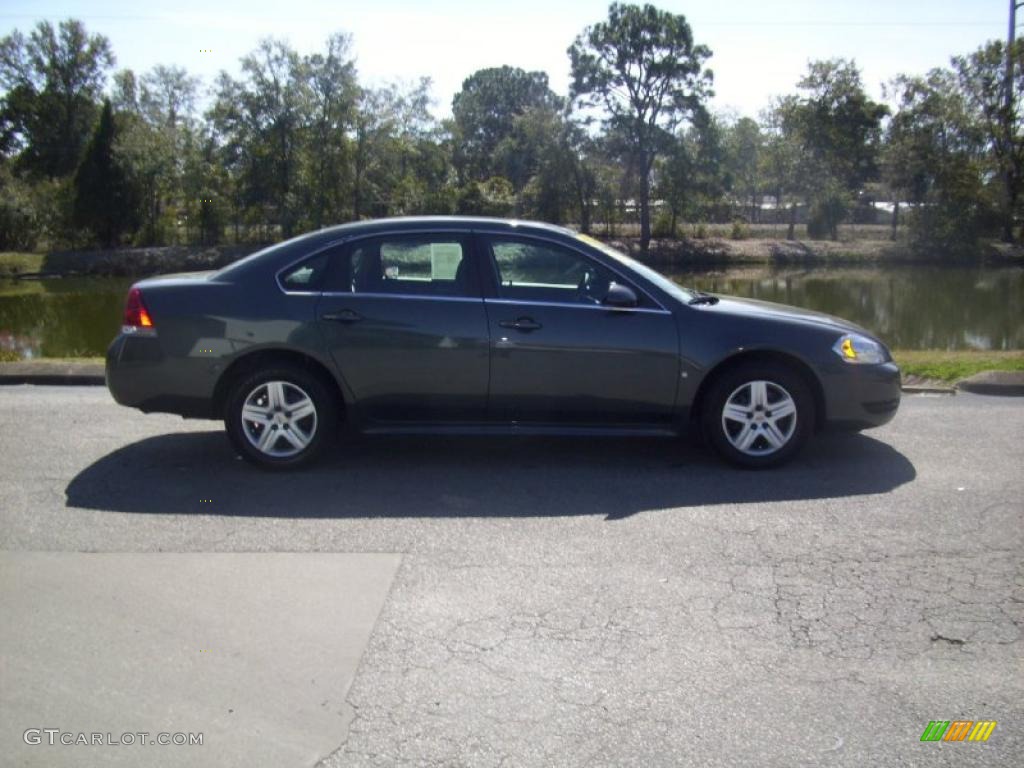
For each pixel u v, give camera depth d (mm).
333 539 5020
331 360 6105
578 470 6293
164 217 58062
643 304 6188
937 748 3188
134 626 4016
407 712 3391
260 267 6223
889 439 7051
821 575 4535
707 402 6242
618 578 4508
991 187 56875
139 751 3174
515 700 3463
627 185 60969
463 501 5652
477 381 6133
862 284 43500
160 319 6117
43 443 6914
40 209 55000
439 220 6324
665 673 3648
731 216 71062
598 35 57000
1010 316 29297
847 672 3660
